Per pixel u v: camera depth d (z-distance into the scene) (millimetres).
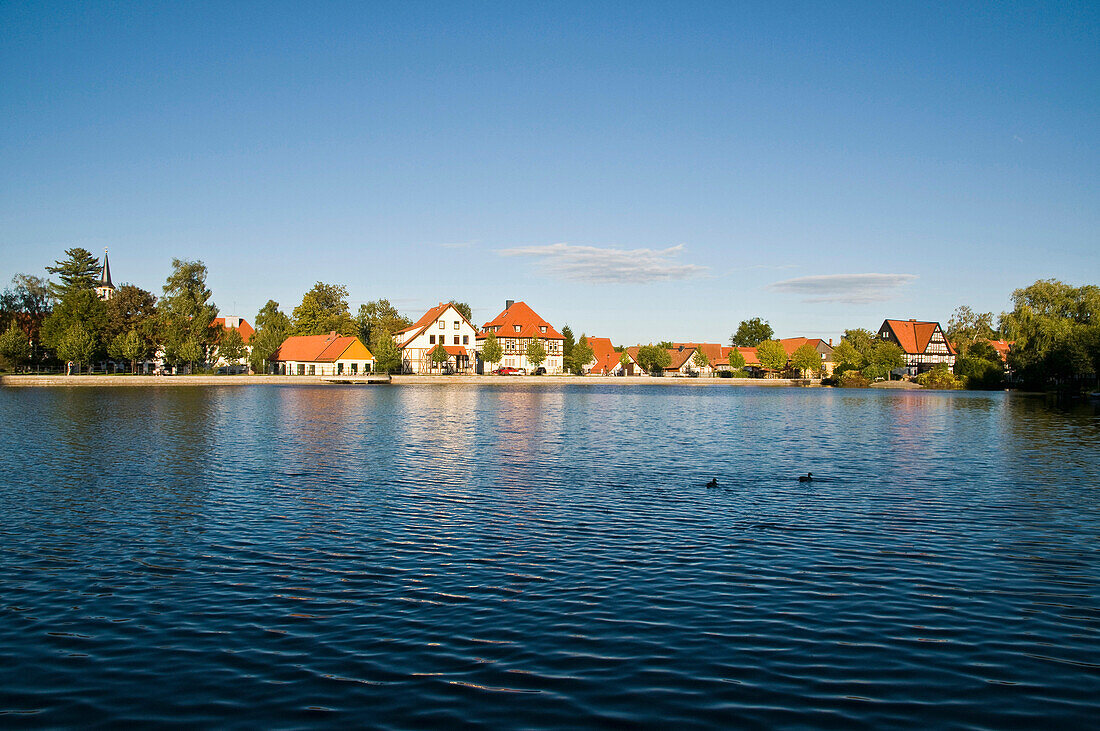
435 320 165375
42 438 40844
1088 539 19578
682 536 19781
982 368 131000
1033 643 12750
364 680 11352
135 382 110938
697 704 10609
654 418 59500
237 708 10539
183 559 17562
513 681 11289
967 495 25672
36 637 12977
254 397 82812
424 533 19969
